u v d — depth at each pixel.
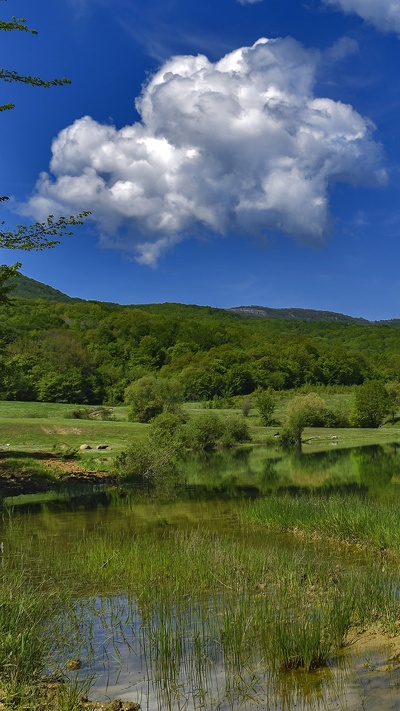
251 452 54.25
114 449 44.88
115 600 10.29
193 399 115.75
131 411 75.94
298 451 54.03
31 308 156.75
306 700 6.56
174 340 154.00
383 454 49.00
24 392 94.88
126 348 140.62
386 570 12.03
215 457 48.72
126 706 6.50
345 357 140.62
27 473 29.58
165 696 6.81
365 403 86.25
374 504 19.69
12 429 55.94
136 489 27.73
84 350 118.44
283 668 7.41
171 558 12.42
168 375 125.12
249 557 12.47
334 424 87.25
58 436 53.69
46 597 10.02
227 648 7.92
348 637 8.33
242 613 8.66
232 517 19.30
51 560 12.90
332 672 7.24
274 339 165.88
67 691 6.73
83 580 11.46
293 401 85.62
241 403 97.50
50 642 8.24
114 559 12.44
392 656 7.62
